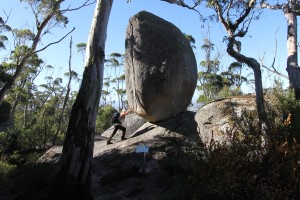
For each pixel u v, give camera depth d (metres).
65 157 7.46
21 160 13.92
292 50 12.07
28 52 16.73
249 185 6.11
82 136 7.60
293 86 11.66
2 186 8.70
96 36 8.59
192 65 11.99
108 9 9.01
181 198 6.49
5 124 24.88
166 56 11.05
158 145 9.89
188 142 9.41
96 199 7.67
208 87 27.80
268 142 7.00
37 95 44.41
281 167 6.38
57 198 7.19
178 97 11.33
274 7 12.03
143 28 11.63
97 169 9.47
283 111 8.62
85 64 8.34
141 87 11.02
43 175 8.83
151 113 11.08
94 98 7.97
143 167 8.85
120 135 13.10
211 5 10.79
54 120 30.50
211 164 6.67
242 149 6.95
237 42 11.27
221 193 6.15
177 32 11.85
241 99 10.77
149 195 7.75
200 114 10.64
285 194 5.86
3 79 14.86
